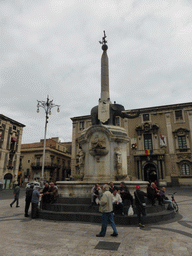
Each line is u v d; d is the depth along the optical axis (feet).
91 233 17.81
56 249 13.91
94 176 32.32
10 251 13.53
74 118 131.13
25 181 131.95
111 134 33.06
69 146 187.93
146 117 115.96
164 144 107.45
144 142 113.39
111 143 33.32
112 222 16.98
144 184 28.73
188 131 105.29
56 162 152.87
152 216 22.21
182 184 100.01
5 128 117.91
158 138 110.73
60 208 25.22
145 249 13.74
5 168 115.44
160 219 22.77
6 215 27.94
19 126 130.00
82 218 22.81
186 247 14.06
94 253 13.12
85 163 34.09
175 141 107.14
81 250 13.67
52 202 26.61
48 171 141.28
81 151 34.99
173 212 25.68
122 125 119.55
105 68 42.80
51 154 146.30
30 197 26.99
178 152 104.88
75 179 34.06
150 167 115.14
